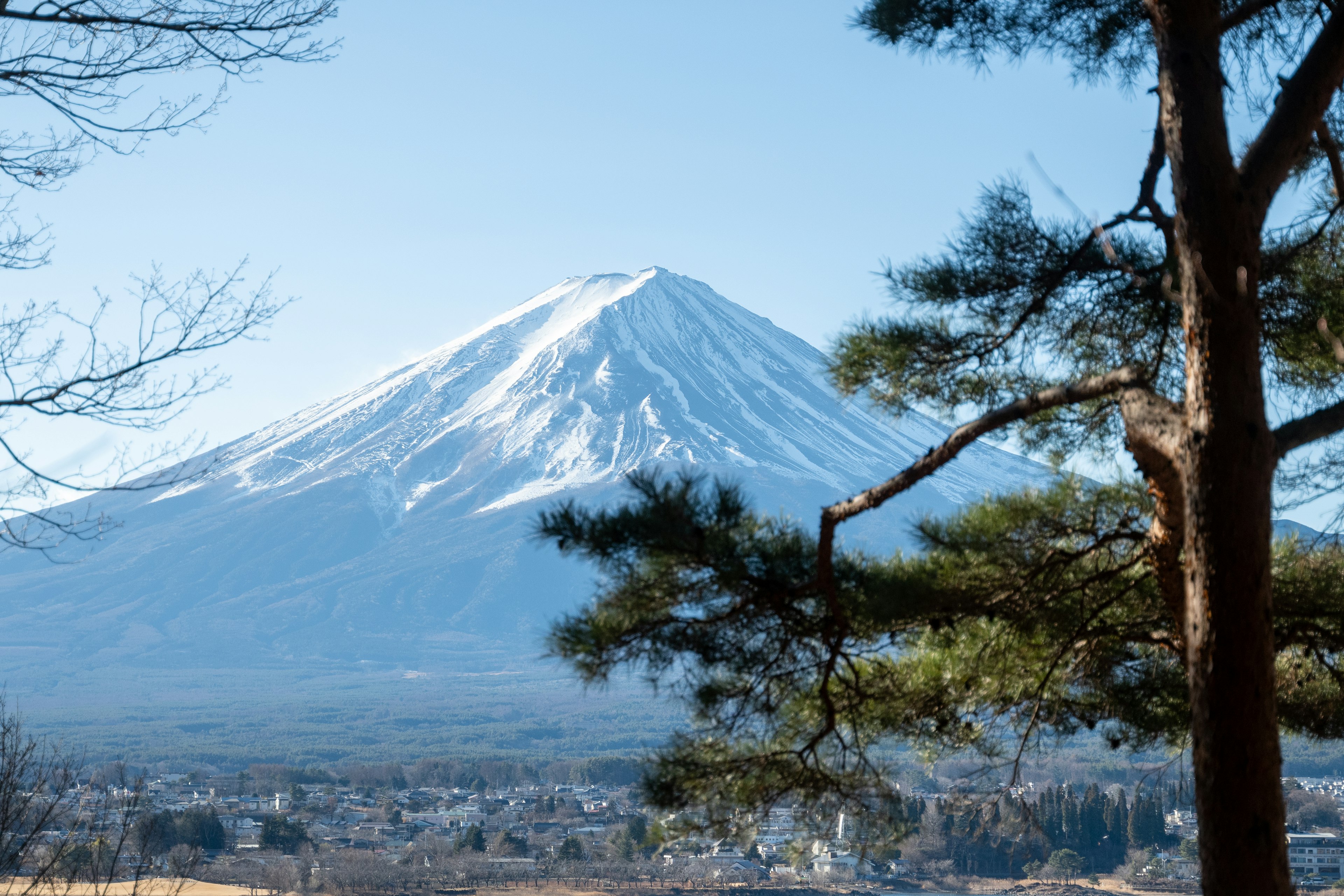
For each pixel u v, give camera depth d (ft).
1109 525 15.24
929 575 14.94
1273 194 11.62
